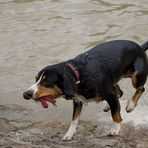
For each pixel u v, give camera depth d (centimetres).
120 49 852
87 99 802
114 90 828
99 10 1557
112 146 782
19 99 1052
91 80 782
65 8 1596
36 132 876
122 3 1609
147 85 1051
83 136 859
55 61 1238
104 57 824
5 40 1383
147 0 1623
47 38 1377
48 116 973
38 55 1277
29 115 977
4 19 1541
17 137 805
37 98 746
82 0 1653
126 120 932
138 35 1371
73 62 784
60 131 888
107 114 967
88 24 1455
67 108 1003
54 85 749
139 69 877
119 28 1416
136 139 828
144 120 934
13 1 1700
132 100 908
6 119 955
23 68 1208
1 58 1275
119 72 848
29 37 1394
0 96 1067
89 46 1309
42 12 1576
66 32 1405
